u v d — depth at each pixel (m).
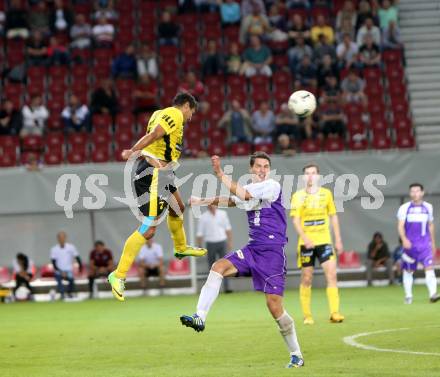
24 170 57.47
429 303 44.00
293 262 60.00
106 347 29.84
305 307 35.50
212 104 71.19
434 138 69.38
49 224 60.34
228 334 32.62
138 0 79.81
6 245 60.31
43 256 60.47
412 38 78.00
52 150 67.44
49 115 70.75
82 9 79.38
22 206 57.47
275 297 23.77
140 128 69.06
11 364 26.12
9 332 36.53
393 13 77.06
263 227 24.03
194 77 69.88
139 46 77.06
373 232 59.50
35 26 77.31
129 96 72.38
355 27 76.75
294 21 74.81
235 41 77.19
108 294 60.94
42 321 41.78
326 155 57.00
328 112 67.50
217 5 79.25
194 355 26.97
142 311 46.03
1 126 68.19
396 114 70.44
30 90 72.94
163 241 60.81
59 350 29.42
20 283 58.75
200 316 23.77
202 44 77.12
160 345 29.91
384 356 25.16
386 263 59.19
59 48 74.81
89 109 70.56
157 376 22.77
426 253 44.12
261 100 71.81
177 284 61.38
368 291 54.78
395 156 57.31
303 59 71.81
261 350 27.73
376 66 73.50
